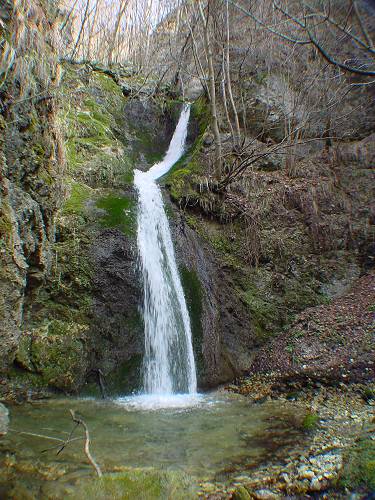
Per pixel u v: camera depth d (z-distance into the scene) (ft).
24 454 14.33
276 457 15.01
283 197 35.06
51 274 22.75
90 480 12.71
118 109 40.68
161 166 39.50
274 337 29.81
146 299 24.90
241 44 43.73
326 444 16.08
